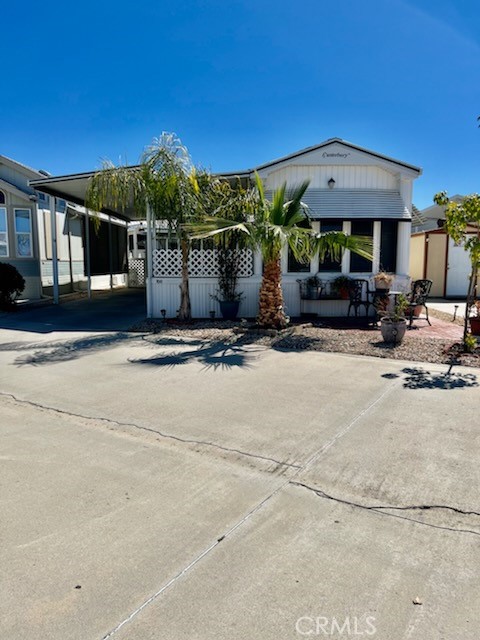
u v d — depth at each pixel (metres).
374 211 11.01
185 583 2.20
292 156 10.88
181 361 6.77
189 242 10.29
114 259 20.42
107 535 2.58
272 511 2.84
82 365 6.59
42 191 12.62
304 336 8.50
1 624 1.95
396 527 2.66
